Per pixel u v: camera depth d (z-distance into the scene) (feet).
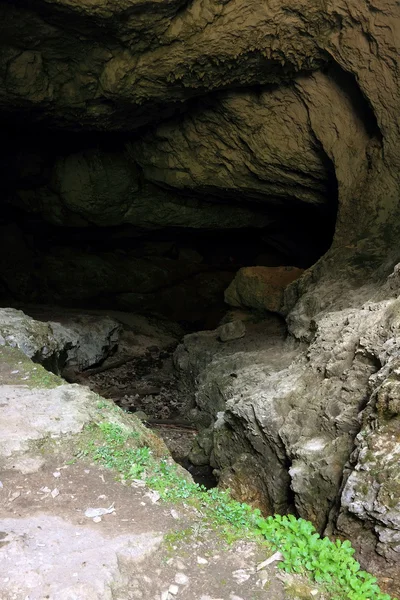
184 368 44.01
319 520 18.65
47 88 39.63
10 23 34.14
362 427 17.39
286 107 39.73
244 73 37.11
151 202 55.98
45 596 9.42
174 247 67.26
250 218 56.85
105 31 34.58
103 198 55.11
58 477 13.67
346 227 36.68
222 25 33.27
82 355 45.27
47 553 10.53
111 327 49.85
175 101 40.75
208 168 47.52
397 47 31.19
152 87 38.83
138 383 45.60
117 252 65.87
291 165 42.91
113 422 16.60
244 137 43.16
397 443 15.60
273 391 24.30
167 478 14.06
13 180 55.93
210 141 45.42
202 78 37.60
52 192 57.06
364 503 14.94
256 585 10.43
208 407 34.94
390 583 14.23
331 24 32.81
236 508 12.78
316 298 32.60
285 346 34.14
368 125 36.22
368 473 15.43
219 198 53.21
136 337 55.57
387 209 34.24
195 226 58.23
